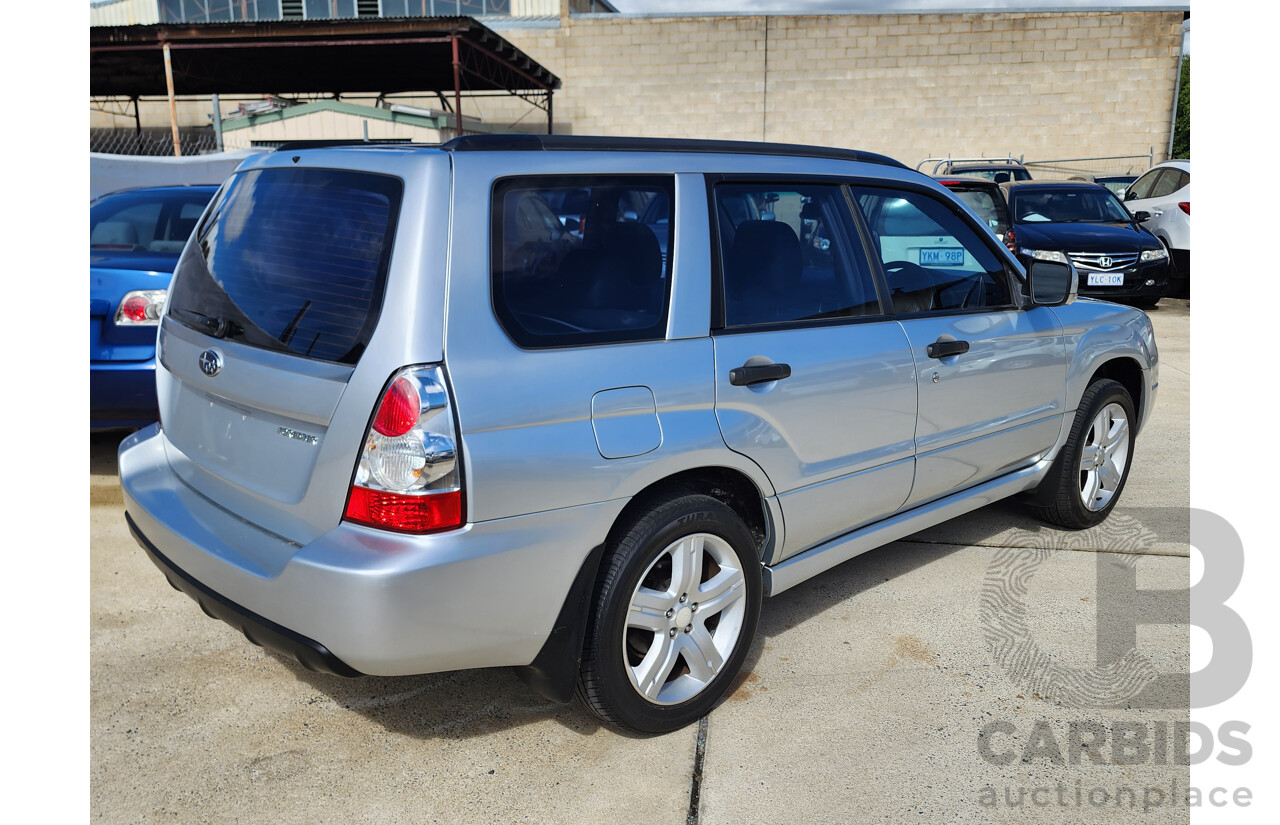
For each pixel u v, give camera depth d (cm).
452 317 222
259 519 249
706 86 2384
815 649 324
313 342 234
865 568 394
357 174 245
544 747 269
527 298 236
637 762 262
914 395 330
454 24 1559
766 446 281
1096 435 431
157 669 309
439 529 218
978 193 1195
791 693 297
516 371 229
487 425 223
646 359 254
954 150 2373
